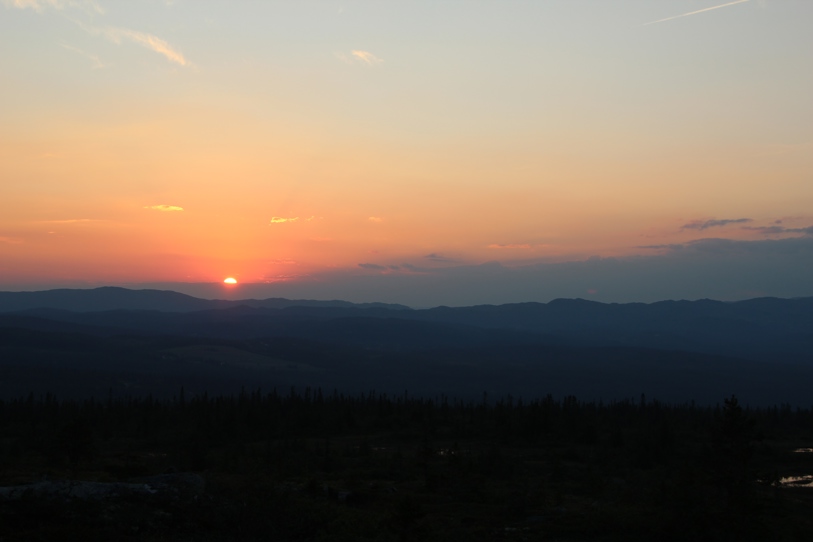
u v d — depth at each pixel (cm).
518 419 8575
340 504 3275
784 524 2819
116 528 2408
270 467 3941
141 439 8138
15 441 6494
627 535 2708
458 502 3650
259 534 2531
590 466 5350
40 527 2297
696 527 2562
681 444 6825
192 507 2666
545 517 3123
